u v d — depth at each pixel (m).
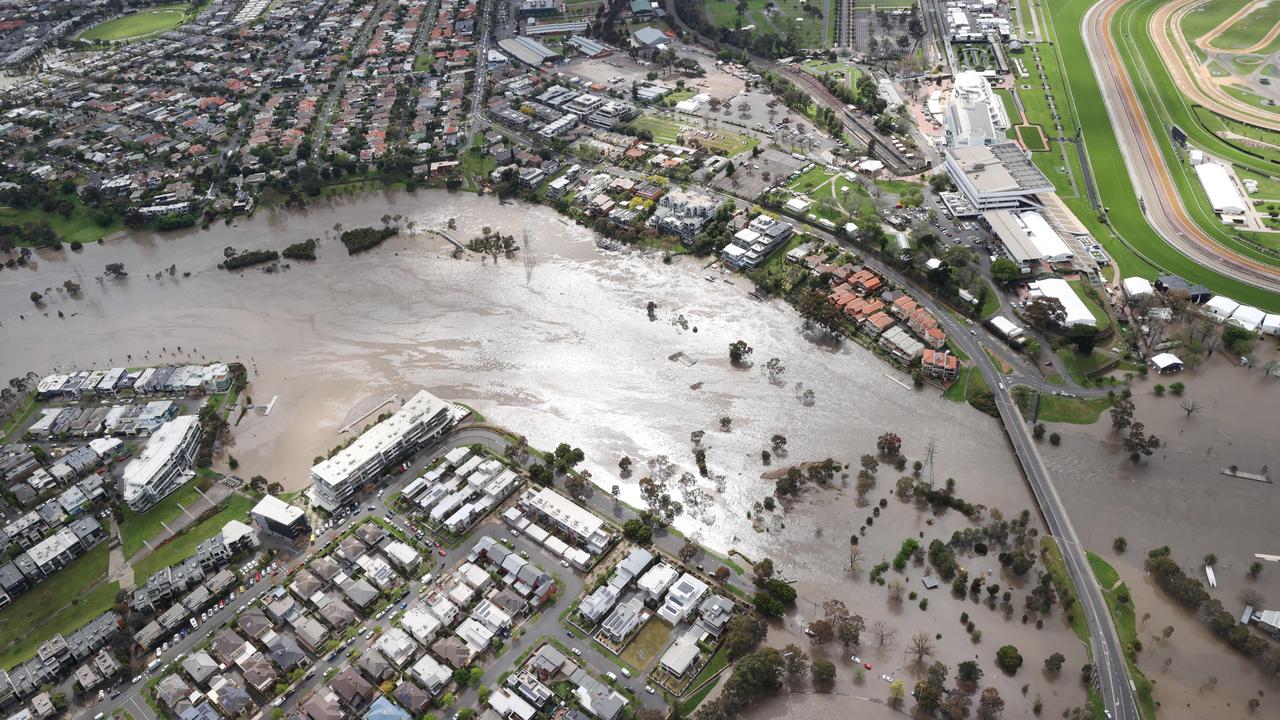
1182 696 190.38
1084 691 192.00
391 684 199.50
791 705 194.12
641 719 185.00
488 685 199.62
